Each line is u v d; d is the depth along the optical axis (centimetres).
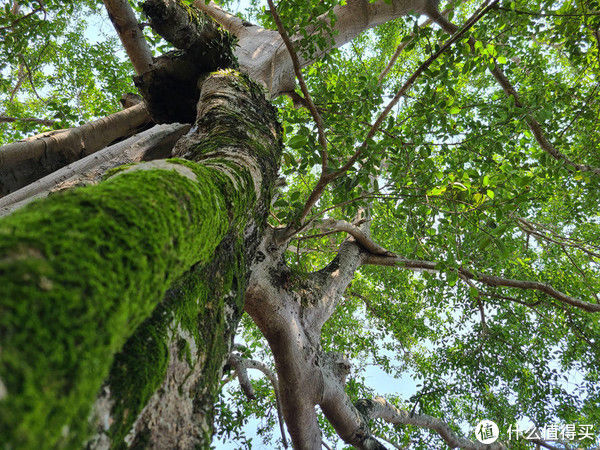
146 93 315
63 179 271
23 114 816
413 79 252
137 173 87
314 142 260
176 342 95
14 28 482
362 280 822
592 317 630
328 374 360
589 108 451
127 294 62
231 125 197
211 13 526
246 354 545
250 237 175
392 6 488
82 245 59
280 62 404
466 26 232
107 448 67
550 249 671
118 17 393
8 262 51
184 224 82
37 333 48
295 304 350
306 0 299
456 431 712
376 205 593
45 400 46
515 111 303
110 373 72
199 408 102
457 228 288
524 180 260
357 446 382
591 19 393
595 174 408
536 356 642
